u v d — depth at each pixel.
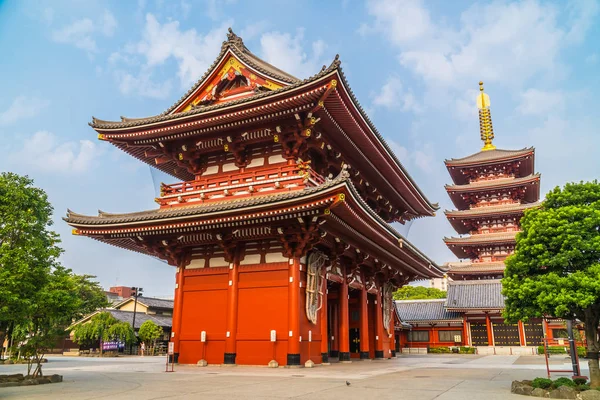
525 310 16.78
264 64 35.09
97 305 69.50
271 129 29.89
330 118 29.00
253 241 29.11
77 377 22.03
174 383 18.44
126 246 34.19
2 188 20.41
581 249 15.98
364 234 31.22
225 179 31.28
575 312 16.20
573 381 16.02
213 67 33.50
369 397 14.02
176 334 30.36
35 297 19.09
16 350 20.41
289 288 27.22
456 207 81.81
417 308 69.75
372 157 35.84
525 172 78.69
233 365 27.31
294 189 28.17
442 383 18.38
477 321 63.28
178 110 34.41
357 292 38.94
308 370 24.55
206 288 30.20
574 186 17.61
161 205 32.41
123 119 33.53
